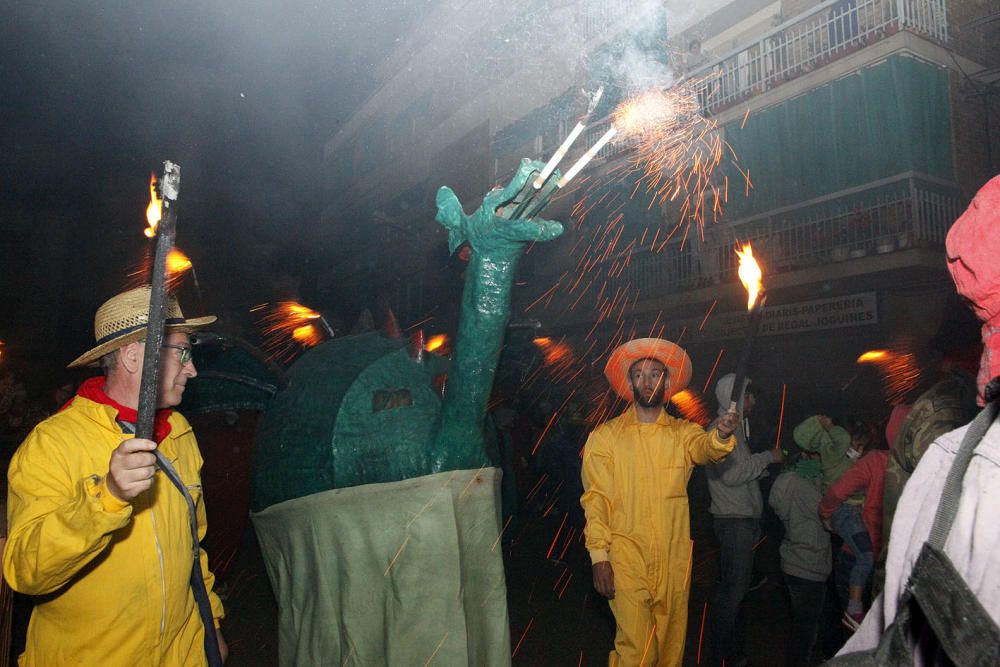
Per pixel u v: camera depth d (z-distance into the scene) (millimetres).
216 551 4762
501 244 2389
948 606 946
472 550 2588
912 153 11562
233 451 4734
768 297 13914
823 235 12898
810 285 12867
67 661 1856
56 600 1854
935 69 11945
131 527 1913
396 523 2510
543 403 12352
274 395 2984
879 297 12648
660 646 3289
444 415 2541
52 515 1645
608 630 5445
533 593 6559
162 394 2078
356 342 2967
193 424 4668
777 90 13406
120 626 1879
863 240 12094
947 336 2316
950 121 12016
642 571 3287
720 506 4117
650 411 3516
